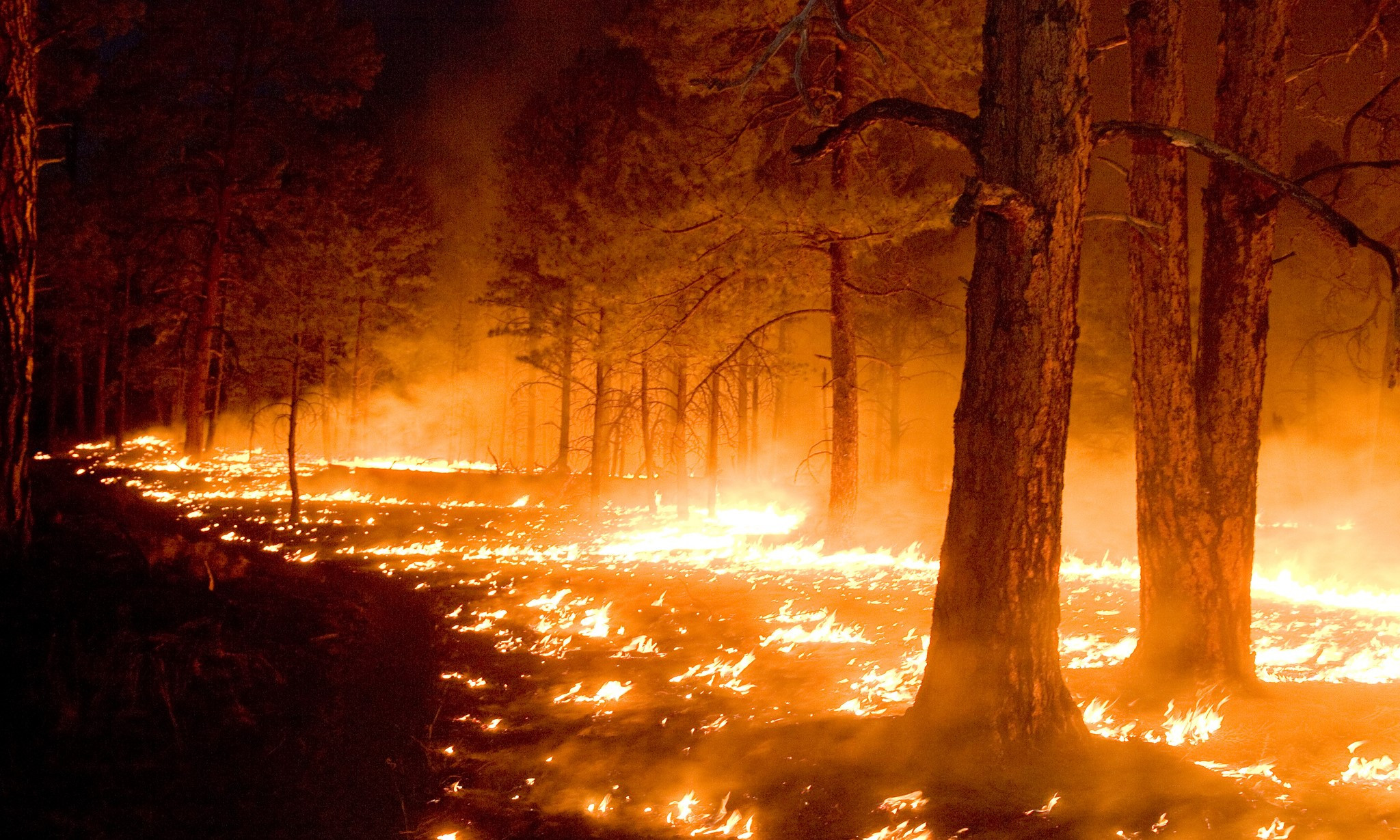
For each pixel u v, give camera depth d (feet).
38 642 17.88
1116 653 32.24
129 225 125.59
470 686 26.53
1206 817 16.90
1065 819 16.96
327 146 124.98
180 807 14.88
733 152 56.65
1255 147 25.00
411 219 128.57
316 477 95.86
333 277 67.87
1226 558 25.27
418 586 44.29
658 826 17.28
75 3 96.43
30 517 22.90
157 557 25.79
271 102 123.95
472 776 19.69
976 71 54.13
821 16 54.44
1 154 22.16
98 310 132.16
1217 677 25.05
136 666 18.07
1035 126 19.24
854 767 19.61
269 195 122.93
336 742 19.27
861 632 35.24
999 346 19.61
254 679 20.52
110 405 170.19
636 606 40.60
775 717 23.75
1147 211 25.50
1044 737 19.74
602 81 91.25
